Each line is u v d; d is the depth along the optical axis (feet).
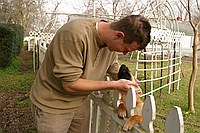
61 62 6.68
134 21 6.42
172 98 25.21
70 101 7.66
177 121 4.86
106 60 7.72
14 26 43.11
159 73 37.40
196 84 32.86
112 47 6.86
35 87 7.72
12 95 22.65
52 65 7.22
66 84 6.82
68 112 7.73
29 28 95.71
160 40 26.07
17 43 45.70
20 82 28.58
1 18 78.28
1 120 16.26
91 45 6.88
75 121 8.68
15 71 35.91
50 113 7.50
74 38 6.57
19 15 86.69
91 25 6.91
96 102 9.46
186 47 101.40
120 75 7.87
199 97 26.27
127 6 84.43
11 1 84.07
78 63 6.71
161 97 25.43
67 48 6.62
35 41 40.09
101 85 6.94
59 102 7.55
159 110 20.98
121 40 6.57
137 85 7.21
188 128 17.37
